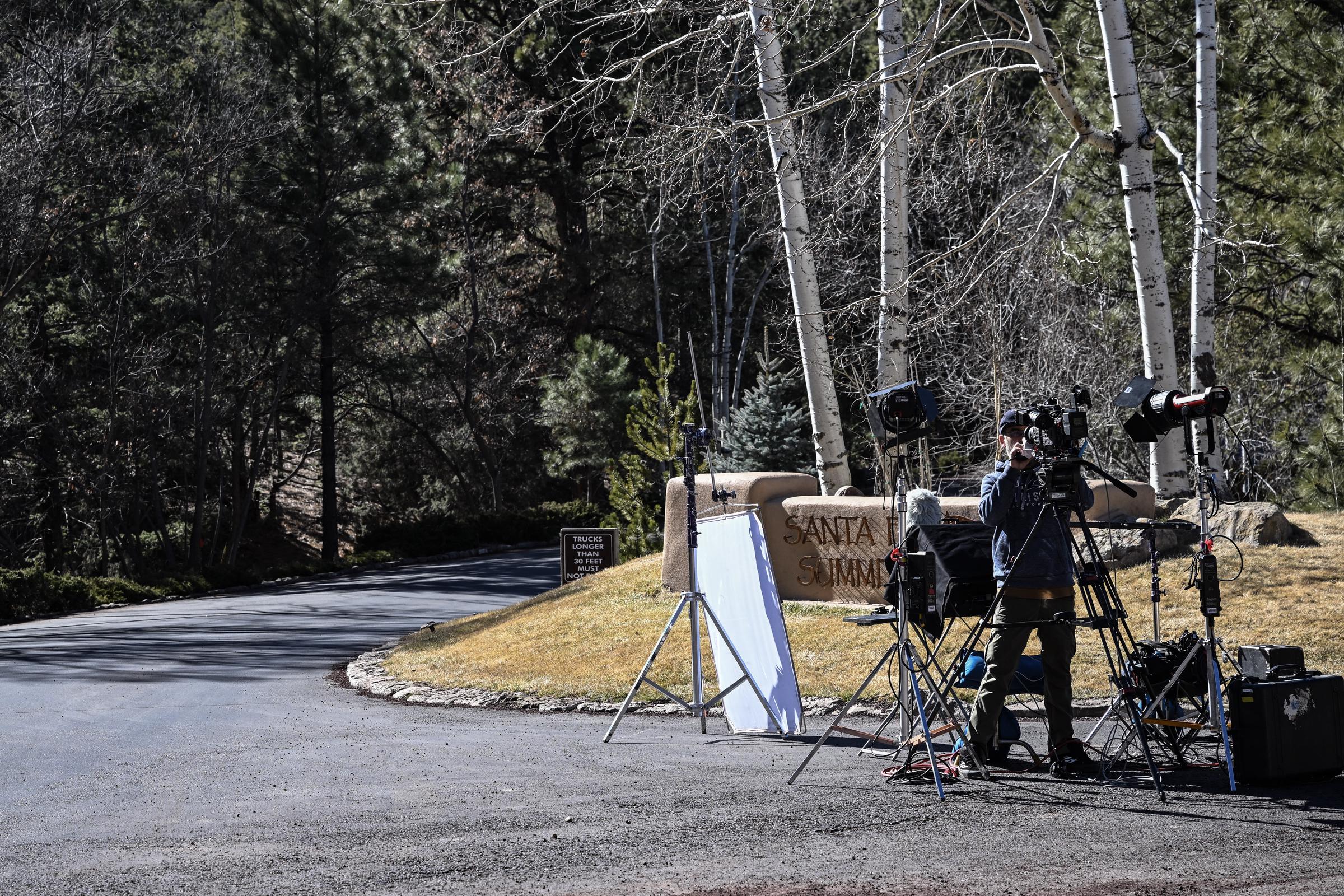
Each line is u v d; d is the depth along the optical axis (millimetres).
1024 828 6426
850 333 18859
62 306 44031
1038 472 7469
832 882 5547
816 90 31578
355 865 6105
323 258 45812
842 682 11641
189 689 14656
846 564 14602
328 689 14438
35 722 12125
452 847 6395
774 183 17828
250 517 61250
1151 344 14461
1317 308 21547
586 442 47375
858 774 8070
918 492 10258
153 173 38500
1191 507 14070
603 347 47156
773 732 10023
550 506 49500
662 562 18406
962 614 7922
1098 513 13562
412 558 43875
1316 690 7480
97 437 42281
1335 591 11930
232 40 43688
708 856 6059
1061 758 7754
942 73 18125
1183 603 12188
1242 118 21219
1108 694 10367
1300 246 19375
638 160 16281
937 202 20609
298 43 45375
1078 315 24922
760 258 49562
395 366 50562
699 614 12234
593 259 51156
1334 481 20375
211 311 41219
